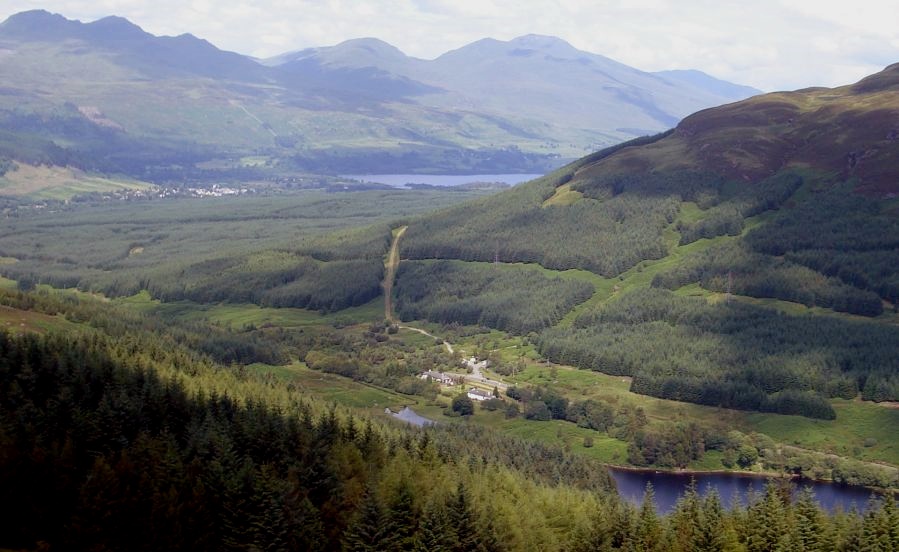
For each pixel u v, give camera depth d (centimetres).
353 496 15738
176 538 13662
